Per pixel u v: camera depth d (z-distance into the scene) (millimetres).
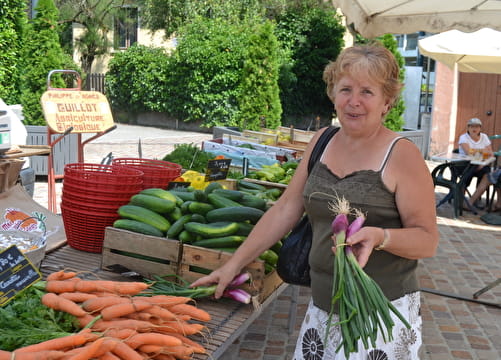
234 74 19109
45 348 1785
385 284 2049
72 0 21203
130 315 2104
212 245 2695
